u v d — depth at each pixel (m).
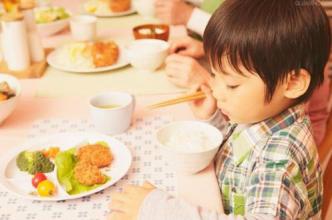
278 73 0.81
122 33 1.75
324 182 1.22
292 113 0.89
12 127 1.08
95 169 0.86
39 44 1.43
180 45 1.49
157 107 1.13
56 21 1.74
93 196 0.83
